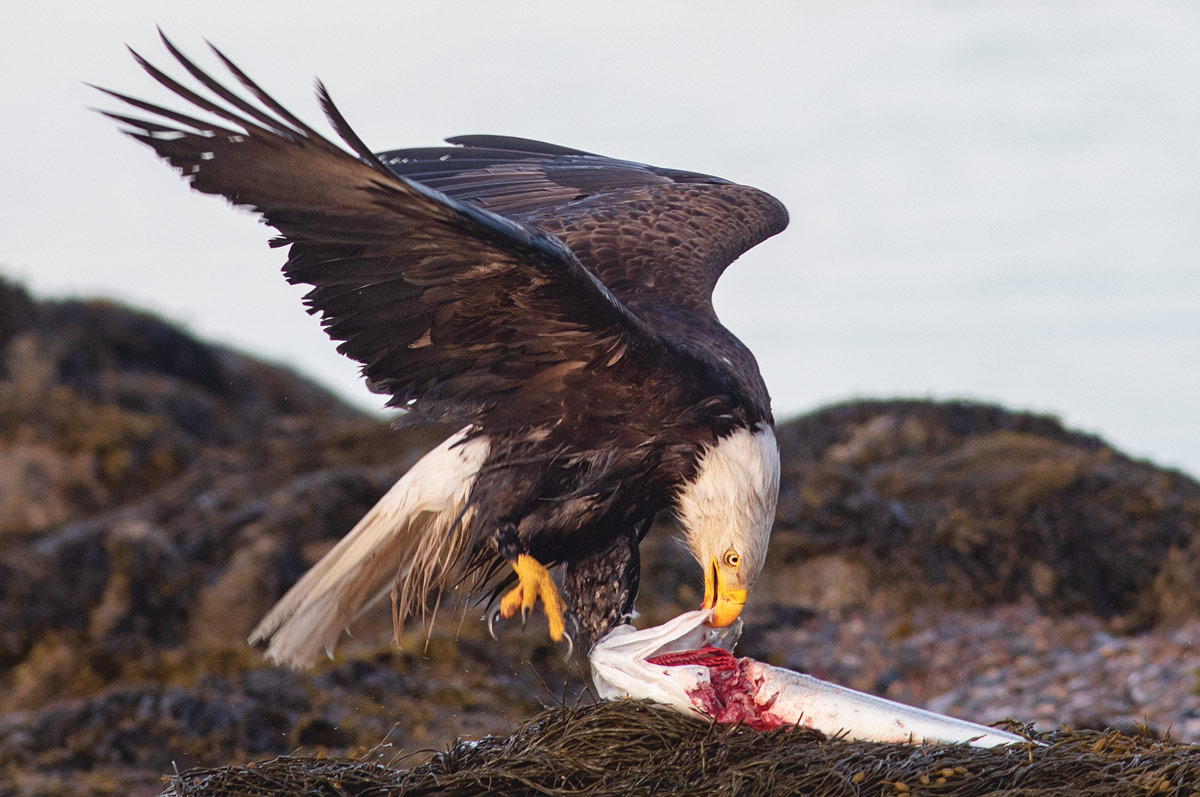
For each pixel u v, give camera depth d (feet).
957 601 50.57
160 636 49.96
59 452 65.87
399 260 24.31
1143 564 49.96
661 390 26.22
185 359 91.66
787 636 48.88
